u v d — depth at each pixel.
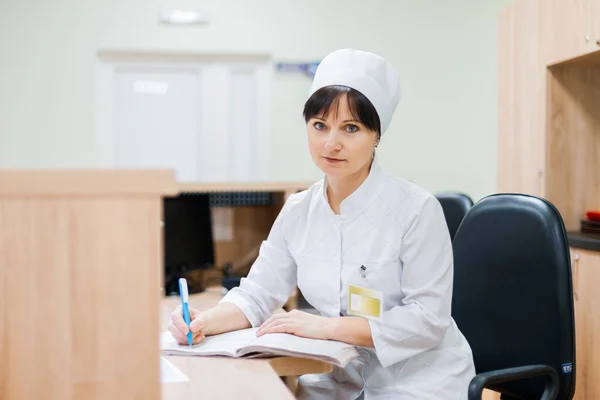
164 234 2.99
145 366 0.79
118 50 4.34
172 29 4.39
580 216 3.13
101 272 0.78
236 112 4.54
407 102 4.61
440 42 4.62
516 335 1.51
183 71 4.48
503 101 3.53
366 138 1.32
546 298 1.46
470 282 1.63
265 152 4.55
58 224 0.77
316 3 4.52
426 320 1.29
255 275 1.53
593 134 3.15
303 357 1.15
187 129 4.51
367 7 4.55
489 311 1.58
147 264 0.79
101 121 4.37
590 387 2.48
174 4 4.38
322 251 1.43
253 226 3.48
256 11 4.47
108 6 4.32
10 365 0.76
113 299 0.78
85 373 0.77
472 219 1.66
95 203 0.77
